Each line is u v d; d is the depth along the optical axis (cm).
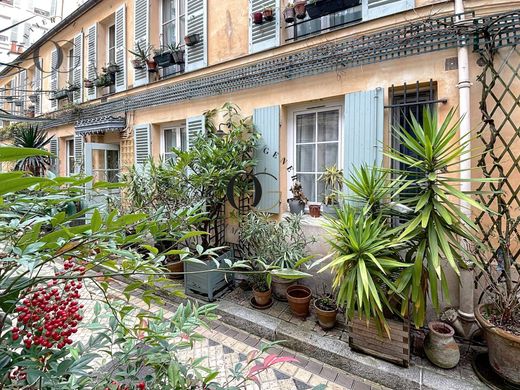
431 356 217
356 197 249
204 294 337
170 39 507
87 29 641
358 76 298
